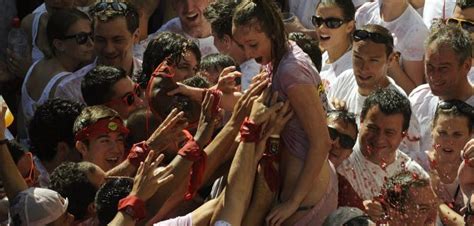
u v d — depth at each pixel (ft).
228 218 43.65
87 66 64.34
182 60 53.78
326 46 65.77
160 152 48.16
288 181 44.80
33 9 76.79
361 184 52.60
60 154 54.85
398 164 53.36
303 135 44.52
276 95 44.19
